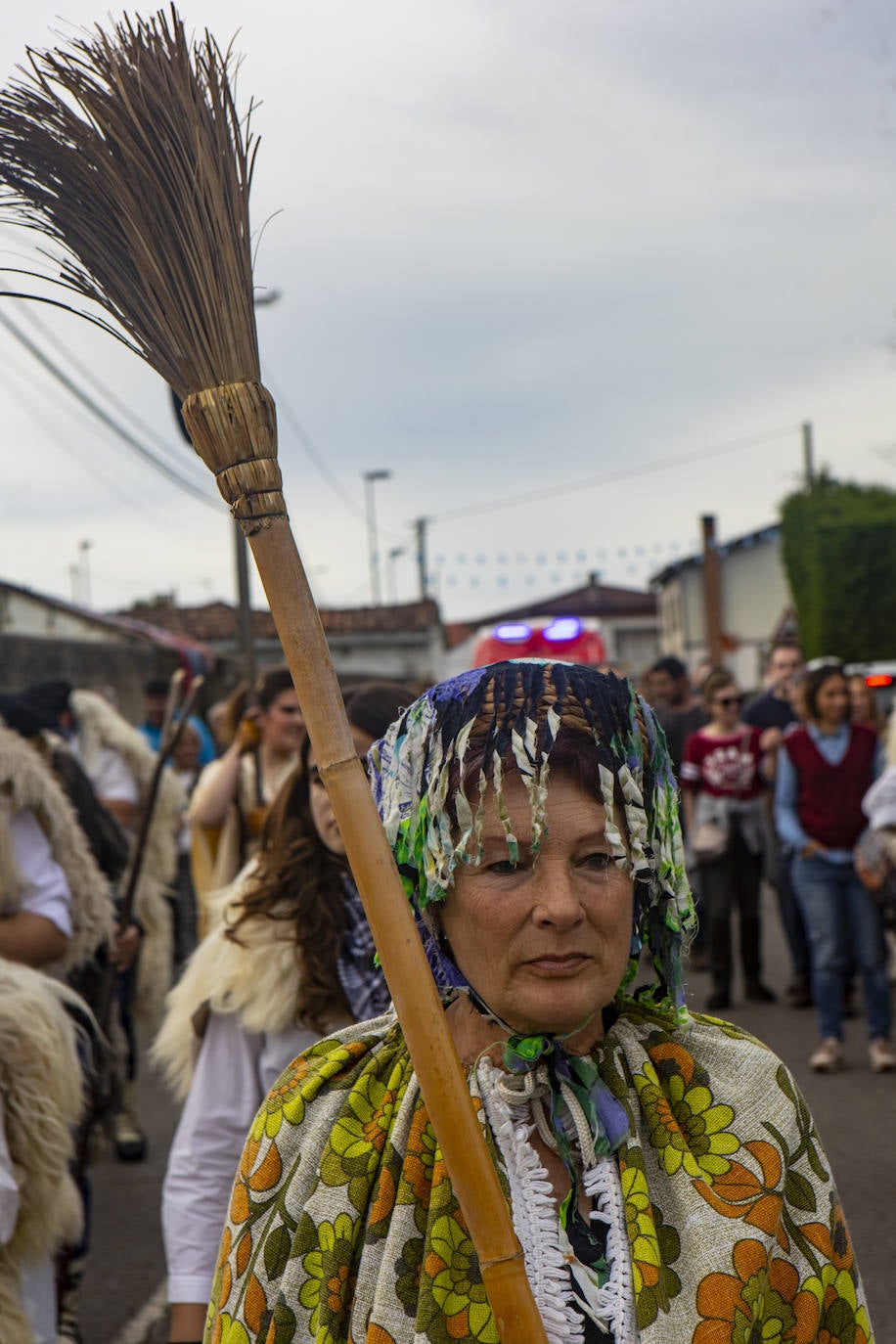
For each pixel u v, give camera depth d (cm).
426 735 130
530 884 125
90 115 125
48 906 310
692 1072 134
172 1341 246
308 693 118
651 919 136
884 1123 552
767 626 3891
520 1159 127
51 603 2209
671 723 903
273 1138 136
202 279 121
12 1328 240
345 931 248
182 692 483
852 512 2652
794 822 647
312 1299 128
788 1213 130
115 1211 500
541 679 128
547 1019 125
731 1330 119
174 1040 257
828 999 641
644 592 5875
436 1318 119
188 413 120
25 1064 245
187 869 686
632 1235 123
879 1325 372
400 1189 126
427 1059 113
